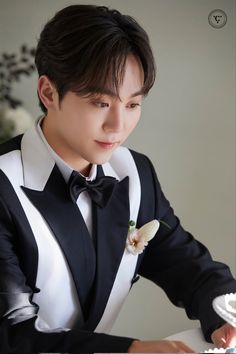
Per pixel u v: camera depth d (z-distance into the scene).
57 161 1.16
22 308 1.02
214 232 2.34
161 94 2.27
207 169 2.30
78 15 0.97
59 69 0.97
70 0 2.25
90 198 1.20
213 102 2.26
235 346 1.06
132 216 1.28
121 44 0.95
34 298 1.13
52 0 2.25
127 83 0.98
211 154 2.29
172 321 2.41
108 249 1.19
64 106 1.02
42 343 0.97
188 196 2.32
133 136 2.31
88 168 1.22
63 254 1.13
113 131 1.01
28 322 1.00
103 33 0.94
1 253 1.05
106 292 1.20
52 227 1.12
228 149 2.28
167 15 2.22
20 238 1.09
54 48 0.98
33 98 2.27
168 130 2.29
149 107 2.28
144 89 1.01
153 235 1.26
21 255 1.10
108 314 1.25
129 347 0.96
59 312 1.16
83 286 1.16
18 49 2.28
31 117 2.19
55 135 1.14
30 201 1.12
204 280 1.27
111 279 1.20
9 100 2.23
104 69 0.94
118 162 1.33
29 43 2.27
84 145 1.04
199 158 2.30
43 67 1.04
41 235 1.11
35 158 1.17
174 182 2.32
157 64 2.25
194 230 2.34
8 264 1.05
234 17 2.21
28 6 2.26
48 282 1.12
